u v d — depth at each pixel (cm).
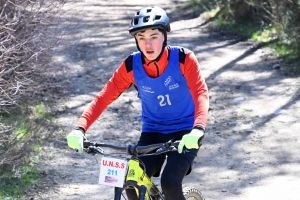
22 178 1145
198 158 1330
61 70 1980
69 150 1359
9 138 1158
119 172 664
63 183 1167
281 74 2011
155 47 737
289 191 1122
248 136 1459
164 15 738
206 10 3378
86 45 2512
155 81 769
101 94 783
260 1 2656
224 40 2645
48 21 1312
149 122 816
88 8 3709
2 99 1130
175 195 738
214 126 1545
